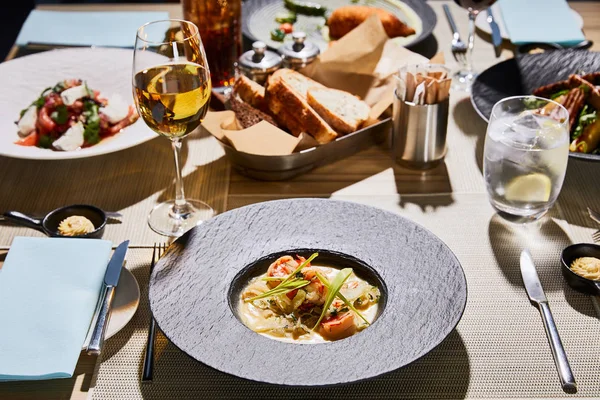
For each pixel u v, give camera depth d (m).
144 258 1.30
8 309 1.09
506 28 2.09
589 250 1.25
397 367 0.96
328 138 1.53
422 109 1.47
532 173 1.31
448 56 2.01
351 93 1.77
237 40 1.87
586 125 1.55
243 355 0.99
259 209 1.29
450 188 1.50
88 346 1.05
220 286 1.12
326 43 2.08
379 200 1.46
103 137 1.65
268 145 1.47
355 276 1.18
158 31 1.43
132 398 1.02
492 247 1.32
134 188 1.53
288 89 1.54
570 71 1.78
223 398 1.01
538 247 1.32
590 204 1.45
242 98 1.67
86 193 1.51
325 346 1.00
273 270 1.16
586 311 1.17
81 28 2.11
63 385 1.04
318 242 1.22
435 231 1.37
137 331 1.14
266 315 1.10
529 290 1.20
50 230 1.34
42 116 1.62
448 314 1.05
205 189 1.51
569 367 1.04
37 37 2.06
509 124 1.34
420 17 2.18
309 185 1.52
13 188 1.53
